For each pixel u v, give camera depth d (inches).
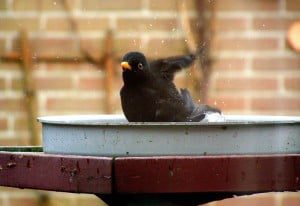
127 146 220.1
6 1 409.4
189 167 212.5
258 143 225.8
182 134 219.5
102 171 212.8
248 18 403.9
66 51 408.8
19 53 409.7
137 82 271.3
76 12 408.2
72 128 227.5
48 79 410.0
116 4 406.0
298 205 407.2
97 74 408.2
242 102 403.9
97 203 416.5
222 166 213.6
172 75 277.1
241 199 410.6
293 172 219.8
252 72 403.9
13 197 413.4
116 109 406.6
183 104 271.1
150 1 405.1
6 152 234.5
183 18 403.5
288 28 403.2
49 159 222.7
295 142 231.9
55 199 415.2
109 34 406.3
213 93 401.7
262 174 216.7
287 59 403.9
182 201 229.5
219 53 403.2
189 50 402.3
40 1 408.8
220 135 221.3
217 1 404.2
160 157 213.2
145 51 404.8
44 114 409.7
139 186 212.1
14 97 411.2
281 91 404.5
